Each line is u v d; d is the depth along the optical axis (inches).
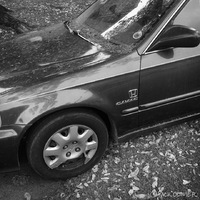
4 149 93.6
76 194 103.3
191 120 127.2
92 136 105.7
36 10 289.6
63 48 112.8
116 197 102.3
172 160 116.0
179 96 114.2
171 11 108.3
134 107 107.9
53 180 109.3
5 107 92.2
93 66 100.6
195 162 115.2
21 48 118.6
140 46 104.7
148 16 111.6
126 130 113.5
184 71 109.8
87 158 107.7
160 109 114.0
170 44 103.3
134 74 102.4
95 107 99.0
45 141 97.8
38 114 92.3
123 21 116.3
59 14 285.3
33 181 109.0
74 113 98.1
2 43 128.4
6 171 99.7
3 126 92.0
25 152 105.0
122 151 120.2
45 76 98.4
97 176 110.0
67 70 99.9
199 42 106.5
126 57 102.9
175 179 108.5
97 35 117.2
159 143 124.0
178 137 127.0
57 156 102.3
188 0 110.3
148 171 111.6
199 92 117.2
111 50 106.6
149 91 107.3
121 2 124.6
